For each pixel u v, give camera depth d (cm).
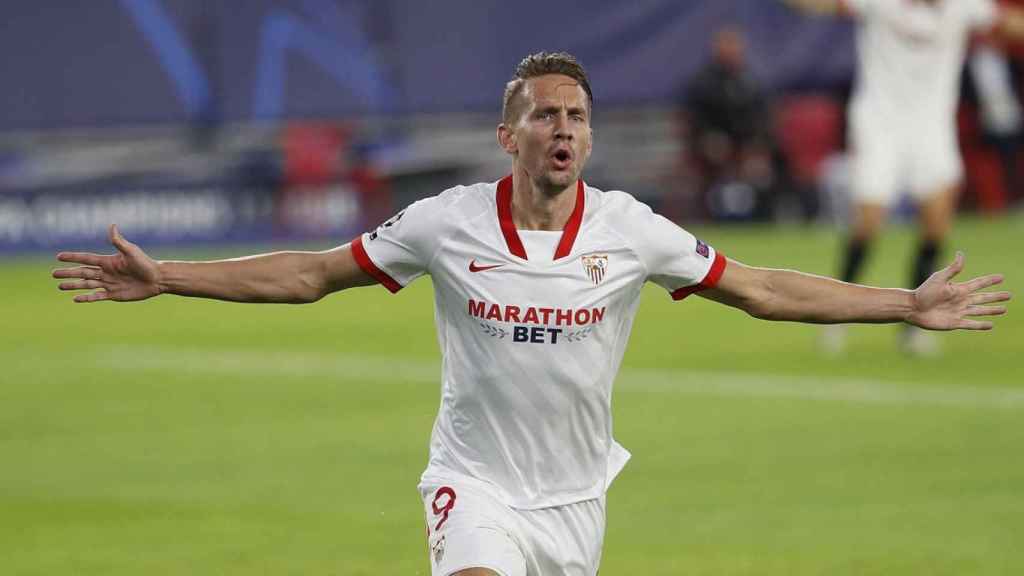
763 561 2636
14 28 9050
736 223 9069
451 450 1897
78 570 2642
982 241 8050
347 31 9006
